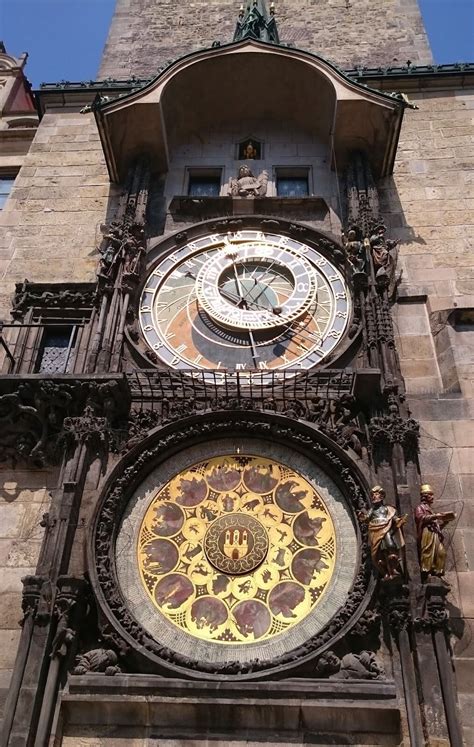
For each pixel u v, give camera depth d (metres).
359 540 10.41
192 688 9.19
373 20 23.77
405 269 14.85
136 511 11.05
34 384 12.06
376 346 12.55
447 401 12.63
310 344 13.27
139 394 12.30
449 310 13.80
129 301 13.66
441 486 11.59
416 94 18.61
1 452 12.42
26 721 8.83
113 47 23.08
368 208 14.81
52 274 15.26
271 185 16.48
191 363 13.05
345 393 12.07
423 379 13.03
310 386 12.30
